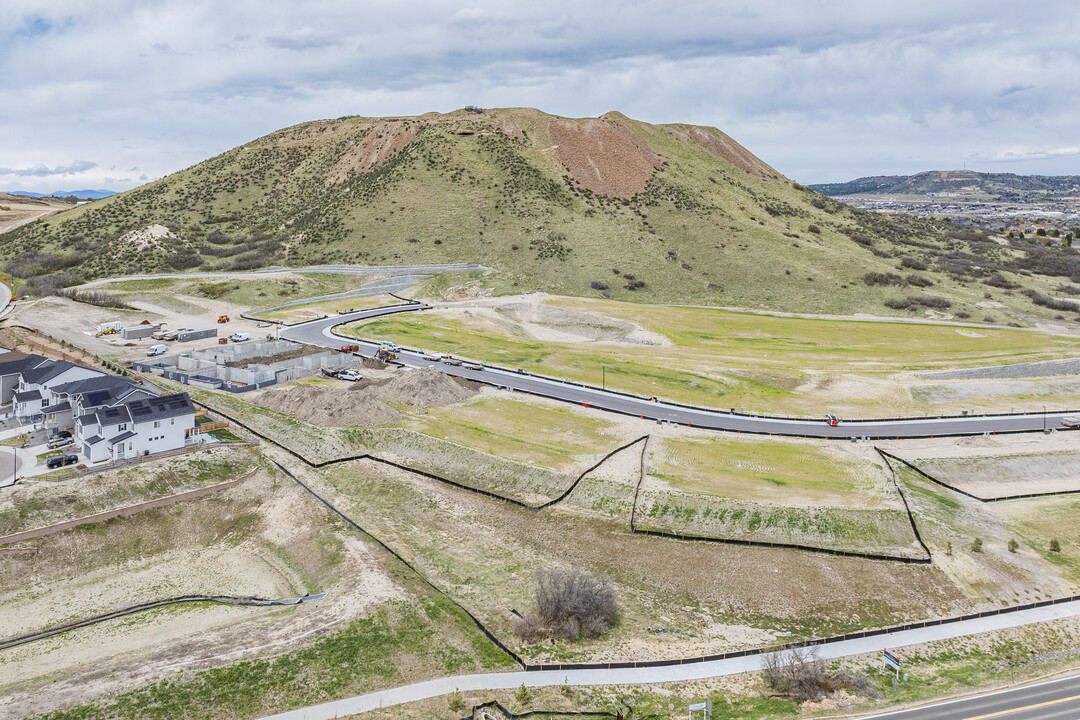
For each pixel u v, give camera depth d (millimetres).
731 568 57250
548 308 141000
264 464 71938
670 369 107625
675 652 47719
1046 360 116125
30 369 81062
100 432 66500
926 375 108625
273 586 54875
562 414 87188
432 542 61312
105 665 44031
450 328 127750
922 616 52500
